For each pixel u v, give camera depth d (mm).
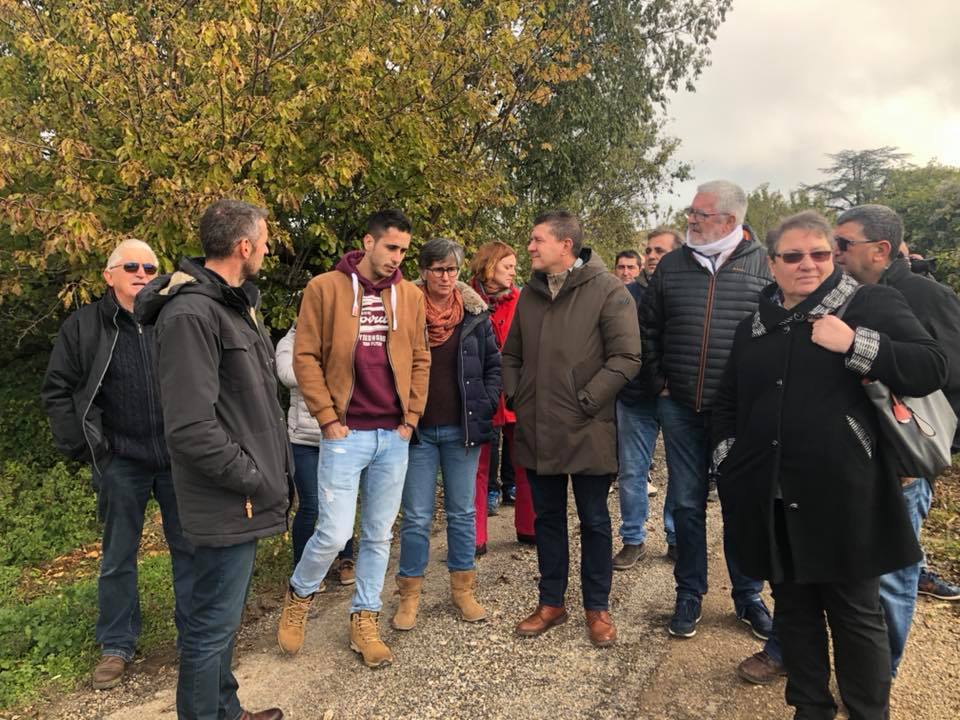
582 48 10586
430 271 3395
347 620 3574
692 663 3072
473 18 6590
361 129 5641
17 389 6047
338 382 3033
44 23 5258
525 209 10578
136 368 3062
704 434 3291
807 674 2426
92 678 3029
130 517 3129
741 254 3227
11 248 5320
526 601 3723
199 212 4711
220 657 2385
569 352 3188
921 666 3008
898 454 2199
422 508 3434
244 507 2295
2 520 4809
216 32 4742
